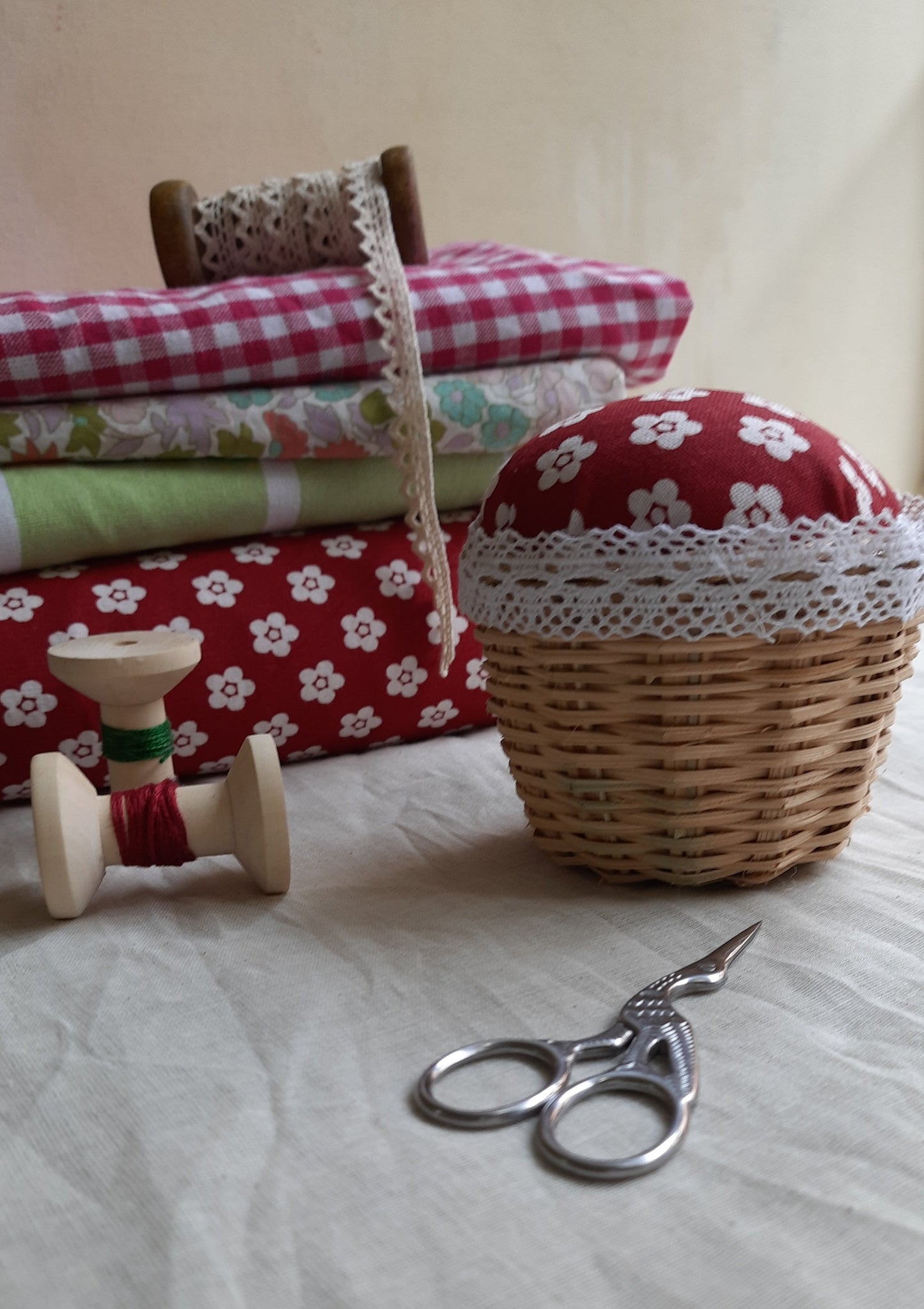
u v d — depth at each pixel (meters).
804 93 1.63
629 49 1.50
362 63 1.35
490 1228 0.38
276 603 0.91
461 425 0.95
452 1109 0.44
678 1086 0.44
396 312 0.90
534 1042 0.48
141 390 0.87
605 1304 0.35
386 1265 0.37
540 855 0.73
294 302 0.90
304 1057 0.49
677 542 0.56
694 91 1.55
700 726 0.59
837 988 0.53
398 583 0.96
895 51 1.69
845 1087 0.46
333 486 0.95
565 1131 0.43
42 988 0.57
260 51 1.30
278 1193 0.41
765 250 1.67
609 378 1.00
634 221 1.56
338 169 1.37
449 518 1.03
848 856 0.70
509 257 1.07
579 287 0.98
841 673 0.60
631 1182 0.40
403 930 0.62
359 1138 0.44
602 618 0.57
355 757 0.96
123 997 0.56
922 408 1.89
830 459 0.59
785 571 0.56
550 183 1.49
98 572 0.89
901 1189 0.40
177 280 1.02
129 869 0.73
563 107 1.47
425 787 0.87
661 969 0.56
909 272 1.81
